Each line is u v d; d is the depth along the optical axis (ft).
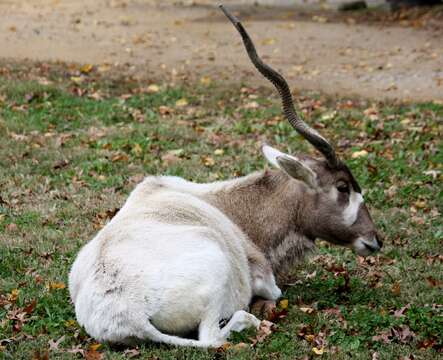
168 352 30.07
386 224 46.98
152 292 30.19
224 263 31.58
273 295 36.19
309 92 76.95
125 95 71.36
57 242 43.19
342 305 36.09
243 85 77.51
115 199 49.37
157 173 53.93
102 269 31.01
